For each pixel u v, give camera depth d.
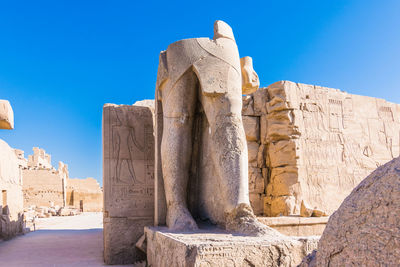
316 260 1.89
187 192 4.98
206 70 4.61
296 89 9.68
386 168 1.69
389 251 1.46
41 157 32.75
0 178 8.33
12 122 7.72
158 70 5.21
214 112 4.56
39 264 5.35
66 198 29.80
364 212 1.64
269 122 9.62
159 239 3.92
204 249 2.87
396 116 11.43
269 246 3.08
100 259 5.79
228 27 4.99
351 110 10.58
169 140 4.85
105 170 5.79
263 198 9.56
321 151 9.77
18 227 9.60
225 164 4.29
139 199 5.84
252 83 6.48
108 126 5.96
